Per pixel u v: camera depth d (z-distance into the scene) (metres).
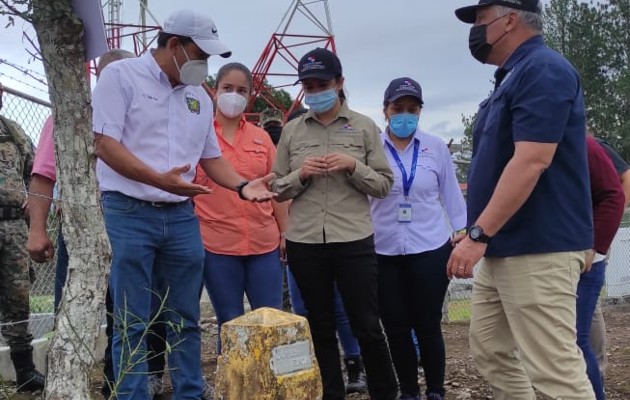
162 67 3.28
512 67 2.91
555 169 2.81
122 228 3.16
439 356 4.26
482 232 2.75
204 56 3.29
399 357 4.32
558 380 2.78
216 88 4.38
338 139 3.99
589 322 3.71
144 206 3.20
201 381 3.48
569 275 2.81
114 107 3.12
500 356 3.21
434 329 4.26
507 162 2.90
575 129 2.84
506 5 2.92
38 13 2.34
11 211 4.41
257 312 2.70
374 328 3.87
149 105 3.23
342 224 3.86
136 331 3.14
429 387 4.29
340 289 3.91
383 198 4.09
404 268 4.31
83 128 2.47
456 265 2.79
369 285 3.86
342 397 3.98
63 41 2.40
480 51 3.05
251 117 17.12
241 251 4.14
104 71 3.19
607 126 43.12
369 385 3.97
